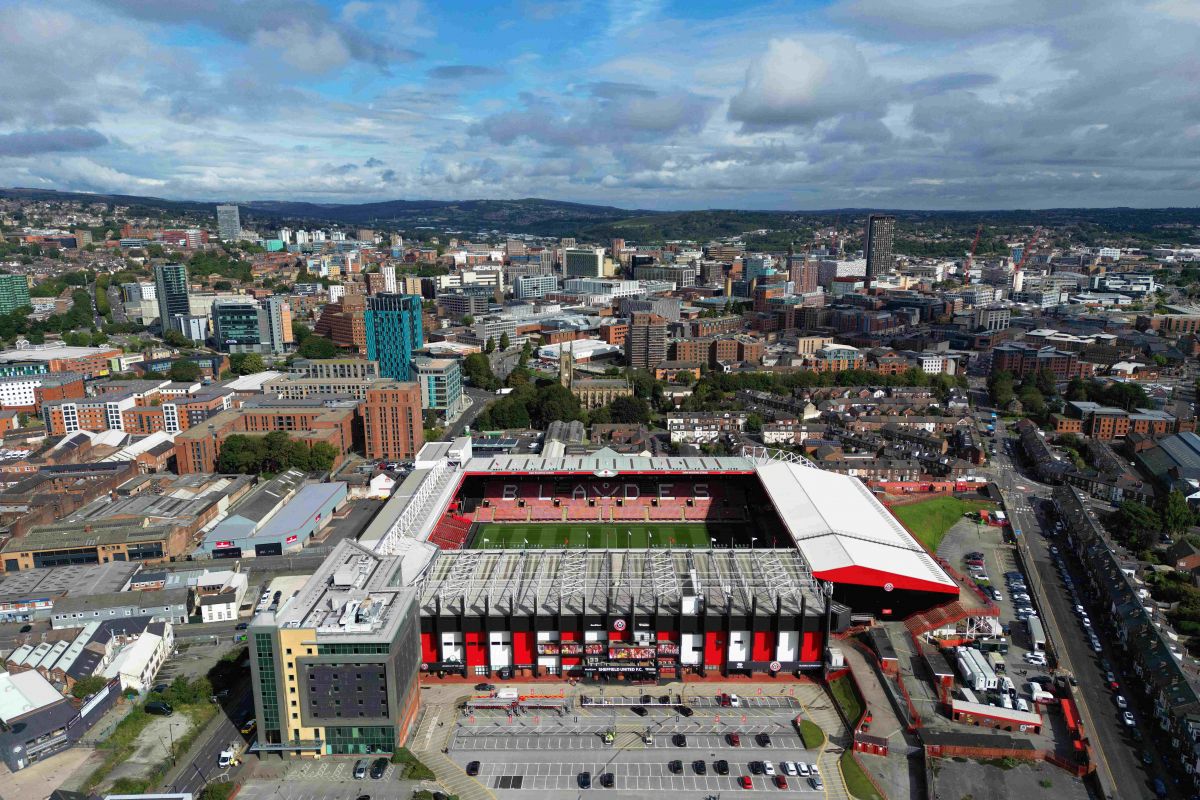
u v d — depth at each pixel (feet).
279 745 588.09
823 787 563.89
